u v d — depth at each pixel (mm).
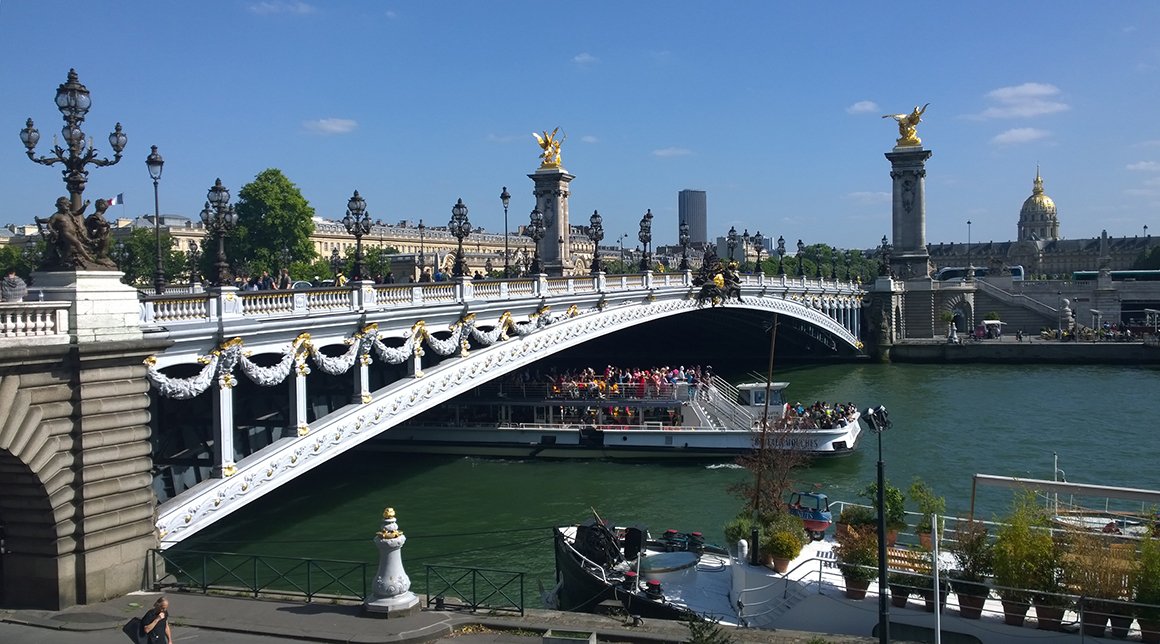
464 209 53469
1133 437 70312
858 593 28109
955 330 144375
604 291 68062
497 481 60000
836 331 125938
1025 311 152750
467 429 68312
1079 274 168375
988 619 26719
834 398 94625
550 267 128875
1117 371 116500
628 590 31828
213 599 28562
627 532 35438
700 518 49938
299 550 44156
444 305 48531
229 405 35469
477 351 52969
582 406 69750
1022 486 29469
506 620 26219
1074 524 28797
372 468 64688
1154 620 24547
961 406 87125
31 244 144750
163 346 31031
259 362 42906
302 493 56812
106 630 26172
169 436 37875
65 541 28156
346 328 41906
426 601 28375
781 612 29281
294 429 39500
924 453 65250
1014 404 87875
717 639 24359
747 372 122812
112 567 29141
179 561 41344
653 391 69250
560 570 35594
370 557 43000
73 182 28734
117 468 29469
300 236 133625
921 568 27906
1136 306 161875
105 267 29312
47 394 27359
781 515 33688
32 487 27594
